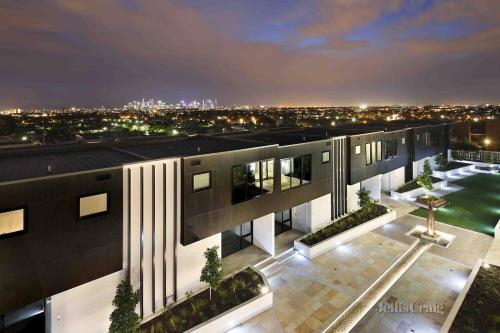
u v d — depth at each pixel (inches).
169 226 512.7
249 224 732.7
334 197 874.1
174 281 523.2
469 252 702.5
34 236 372.8
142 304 484.4
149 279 495.2
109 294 459.2
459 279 600.7
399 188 1174.3
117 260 446.6
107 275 454.6
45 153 658.8
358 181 949.2
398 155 1173.1
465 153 1685.5
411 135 1268.5
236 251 710.5
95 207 423.2
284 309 529.3
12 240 357.4
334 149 863.7
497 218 897.5
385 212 905.5
